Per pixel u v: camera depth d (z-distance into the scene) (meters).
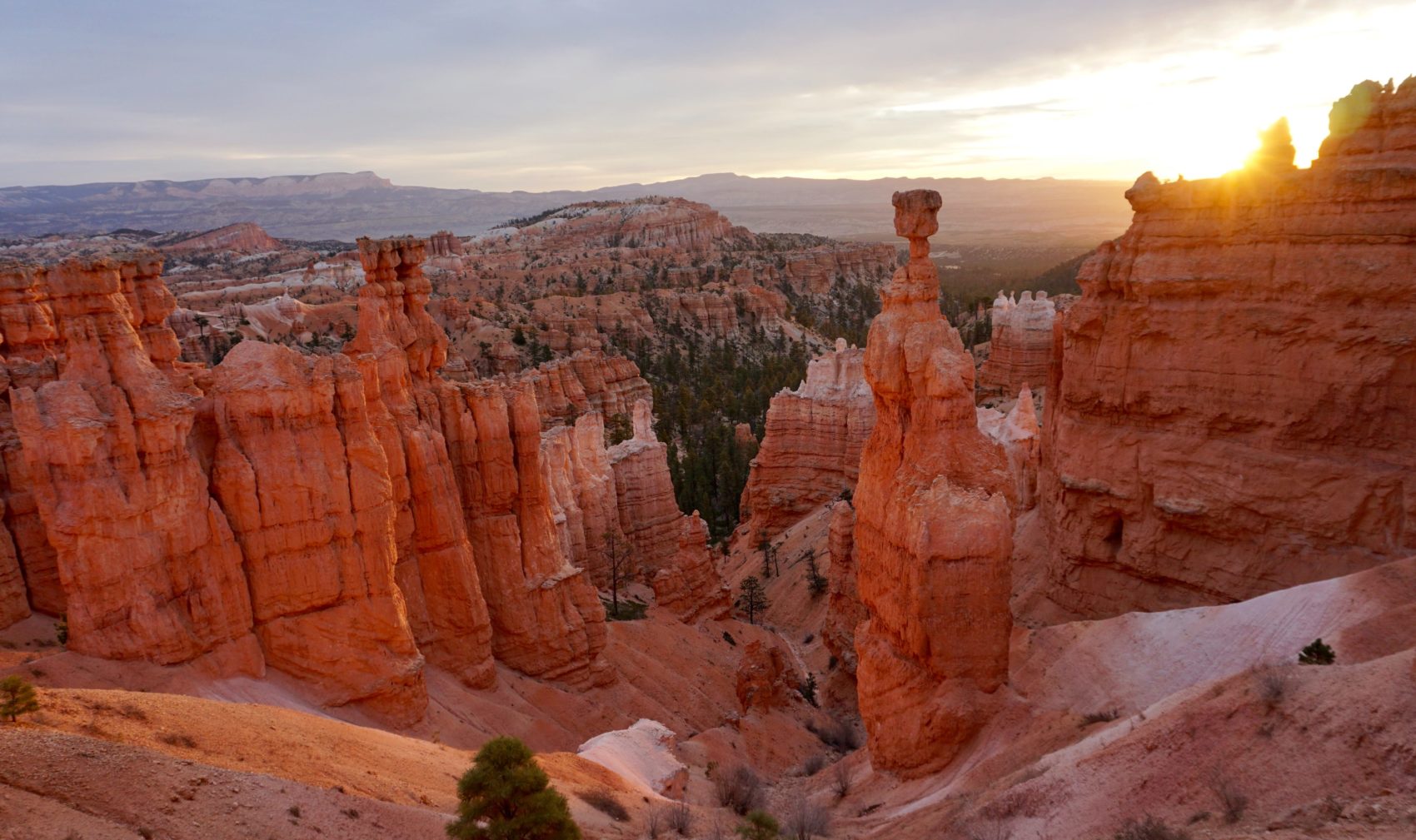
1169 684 31.50
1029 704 32.78
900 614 34.59
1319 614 30.22
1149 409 42.50
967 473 35.31
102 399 29.83
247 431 32.62
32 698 21.86
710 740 43.66
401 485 38.03
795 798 35.75
